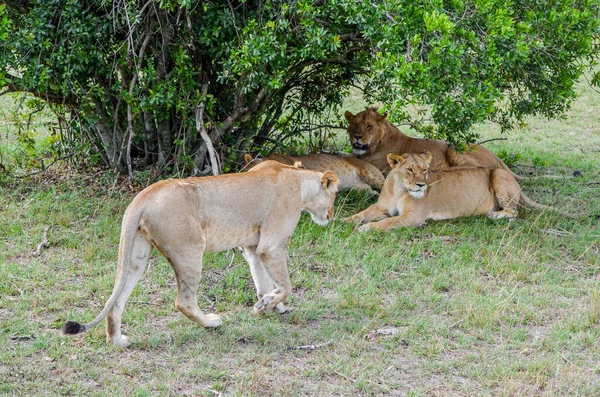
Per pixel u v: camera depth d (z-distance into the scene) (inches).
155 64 429.7
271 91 422.0
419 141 507.5
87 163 490.0
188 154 446.3
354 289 327.0
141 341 275.0
